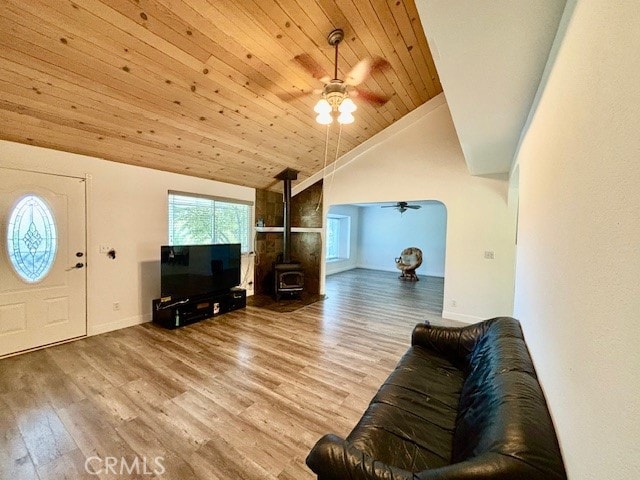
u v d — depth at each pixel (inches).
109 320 140.3
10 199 109.7
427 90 151.6
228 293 178.5
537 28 47.2
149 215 153.5
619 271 23.1
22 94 90.0
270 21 86.2
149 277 155.3
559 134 44.8
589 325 29.3
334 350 126.0
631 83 21.8
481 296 162.2
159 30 81.9
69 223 125.3
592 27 31.2
